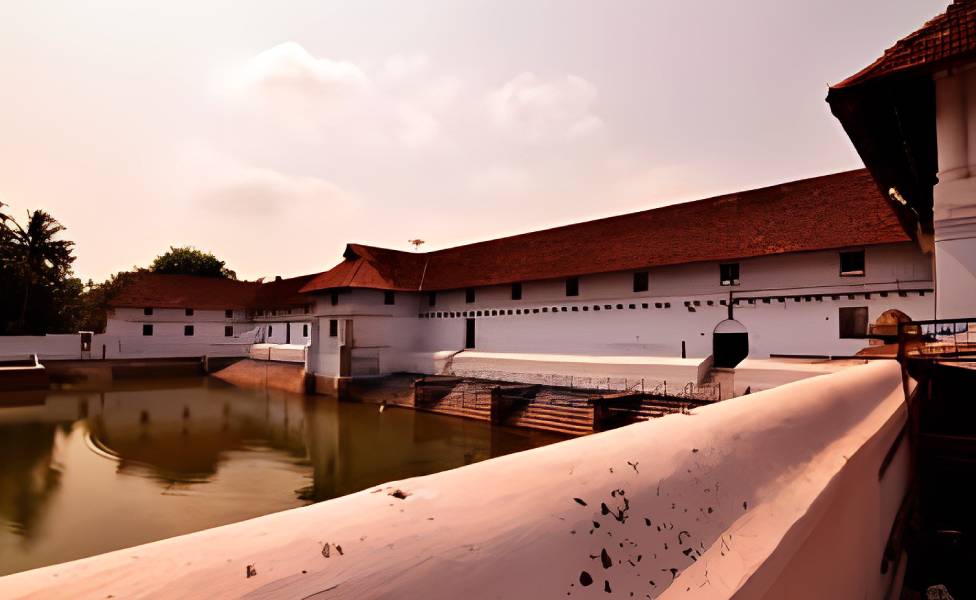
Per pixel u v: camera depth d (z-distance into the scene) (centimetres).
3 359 4531
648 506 158
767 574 170
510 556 113
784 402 301
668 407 2056
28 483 1780
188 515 1482
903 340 585
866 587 357
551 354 2981
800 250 2030
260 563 83
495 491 132
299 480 1817
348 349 3550
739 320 2269
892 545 441
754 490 207
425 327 3872
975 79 716
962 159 724
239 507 1545
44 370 3928
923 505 586
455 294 3653
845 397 391
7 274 4738
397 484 130
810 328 2072
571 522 133
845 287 1991
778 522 196
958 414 717
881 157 931
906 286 1844
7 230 4844
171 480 1816
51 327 5125
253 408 3291
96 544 1302
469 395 2845
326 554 90
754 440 239
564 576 120
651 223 2820
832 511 262
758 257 2211
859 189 2139
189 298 5812
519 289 3225
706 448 207
